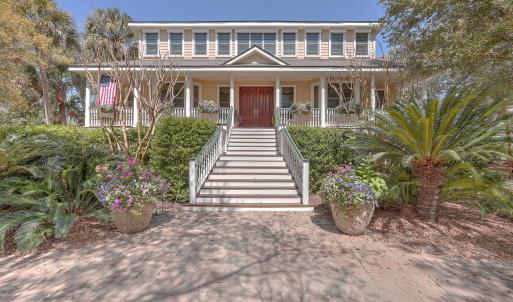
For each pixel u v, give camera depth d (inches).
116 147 337.1
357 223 201.0
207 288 130.9
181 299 121.4
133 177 214.4
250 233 211.3
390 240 193.0
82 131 373.1
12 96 462.3
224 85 613.3
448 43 322.3
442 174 221.3
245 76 563.2
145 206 210.2
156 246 183.2
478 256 165.8
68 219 189.5
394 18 433.7
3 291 128.2
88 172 235.6
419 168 223.5
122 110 323.6
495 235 197.3
